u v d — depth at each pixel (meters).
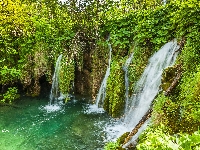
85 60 9.41
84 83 9.55
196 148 2.34
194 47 6.19
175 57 7.13
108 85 8.48
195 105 5.19
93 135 7.33
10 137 7.40
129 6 9.84
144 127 6.15
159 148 2.45
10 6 9.55
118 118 8.09
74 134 7.45
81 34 9.43
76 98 9.55
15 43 9.73
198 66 5.90
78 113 8.59
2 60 9.41
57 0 10.15
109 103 8.44
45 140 7.24
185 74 6.05
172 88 6.14
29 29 9.67
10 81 9.88
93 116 8.36
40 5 10.42
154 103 6.21
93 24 9.39
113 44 8.85
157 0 9.92
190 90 5.49
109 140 7.06
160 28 7.91
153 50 8.06
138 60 8.14
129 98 8.10
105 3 9.73
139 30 8.13
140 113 7.42
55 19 9.89
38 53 9.54
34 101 9.38
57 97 9.59
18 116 8.46
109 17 9.31
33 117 8.40
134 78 8.09
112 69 8.48
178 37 7.31
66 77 9.17
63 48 9.45
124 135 6.66
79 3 9.73
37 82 9.70
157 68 7.62
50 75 9.63
